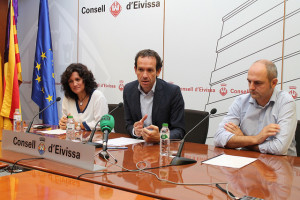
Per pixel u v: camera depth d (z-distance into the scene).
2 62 4.31
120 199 1.04
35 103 4.52
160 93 2.42
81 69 2.93
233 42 3.29
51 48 4.19
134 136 2.38
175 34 3.61
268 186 1.20
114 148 1.95
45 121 4.10
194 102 3.53
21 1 4.69
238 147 2.01
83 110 2.99
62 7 4.36
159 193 1.11
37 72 4.17
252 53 3.19
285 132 1.92
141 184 1.21
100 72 4.14
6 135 1.85
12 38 4.05
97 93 2.98
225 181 1.26
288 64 3.02
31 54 4.64
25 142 1.74
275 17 3.06
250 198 1.03
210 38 3.41
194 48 3.50
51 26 4.45
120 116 3.07
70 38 4.33
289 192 1.13
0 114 4.01
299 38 2.96
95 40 4.15
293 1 2.97
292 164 1.58
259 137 1.92
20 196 1.05
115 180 1.26
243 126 2.21
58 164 1.52
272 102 2.10
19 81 4.20
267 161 1.65
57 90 4.45
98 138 2.30
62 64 4.40
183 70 3.58
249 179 1.29
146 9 3.78
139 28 3.84
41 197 1.04
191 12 3.50
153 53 2.36
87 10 4.19
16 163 1.56
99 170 1.42
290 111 1.99
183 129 2.38
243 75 3.25
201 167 1.50
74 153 1.48
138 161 1.61
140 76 2.34
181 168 1.48
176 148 1.96
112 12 4.02
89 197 1.05
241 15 3.23
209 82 3.44
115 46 4.02
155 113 2.44
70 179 1.28
